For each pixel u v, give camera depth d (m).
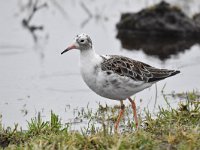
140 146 10.03
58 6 25.14
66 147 9.98
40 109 14.55
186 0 24.91
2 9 24.50
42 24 22.98
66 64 18.42
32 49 20.00
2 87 16.28
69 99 15.31
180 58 19.12
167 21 21.61
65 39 21.12
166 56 19.44
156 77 12.09
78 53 19.69
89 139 10.31
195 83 16.41
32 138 11.10
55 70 17.81
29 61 18.69
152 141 10.24
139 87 12.01
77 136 10.51
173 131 11.00
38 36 21.53
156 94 15.60
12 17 23.62
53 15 24.11
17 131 11.73
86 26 22.77
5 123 13.49
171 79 16.91
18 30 22.27
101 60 11.74
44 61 18.72
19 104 14.93
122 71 11.70
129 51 20.02
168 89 15.98
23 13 24.03
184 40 21.27
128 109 14.34
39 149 9.99
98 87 11.77
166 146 10.20
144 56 19.42
